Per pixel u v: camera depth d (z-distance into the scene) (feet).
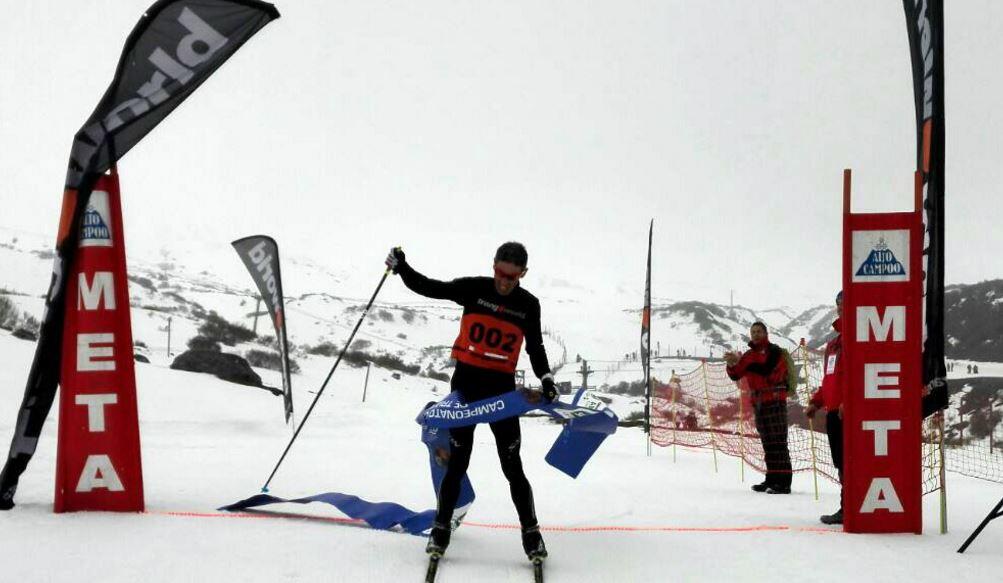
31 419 15.78
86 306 15.84
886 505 15.66
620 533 15.65
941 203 15.85
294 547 13.37
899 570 12.84
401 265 13.89
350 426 52.65
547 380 13.12
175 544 13.32
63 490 15.67
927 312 15.90
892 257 15.78
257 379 66.44
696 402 51.21
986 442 64.23
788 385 25.80
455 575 12.21
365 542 13.92
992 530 16.49
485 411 12.75
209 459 28.73
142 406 47.44
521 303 13.39
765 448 25.45
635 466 33.35
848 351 15.81
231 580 11.51
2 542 13.16
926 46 16.15
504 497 21.77
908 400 15.67
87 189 15.74
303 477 24.13
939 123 15.84
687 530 15.99
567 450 14.58
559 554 13.79
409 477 25.17
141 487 15.97
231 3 15.05
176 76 15.42
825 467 34.22
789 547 14.33
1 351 52.54
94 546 13.08
